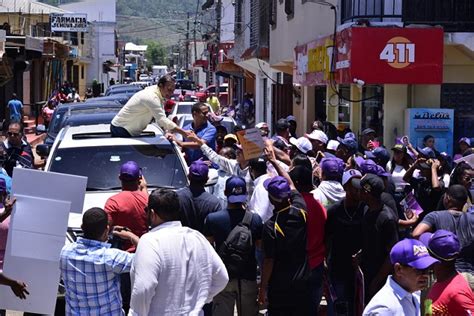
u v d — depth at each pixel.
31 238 6.71
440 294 5.68
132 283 5.54
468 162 9.46
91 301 5.99
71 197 6.76
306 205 7.58
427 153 10.86
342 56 15.49
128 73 109.88
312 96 24.33
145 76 106.75
